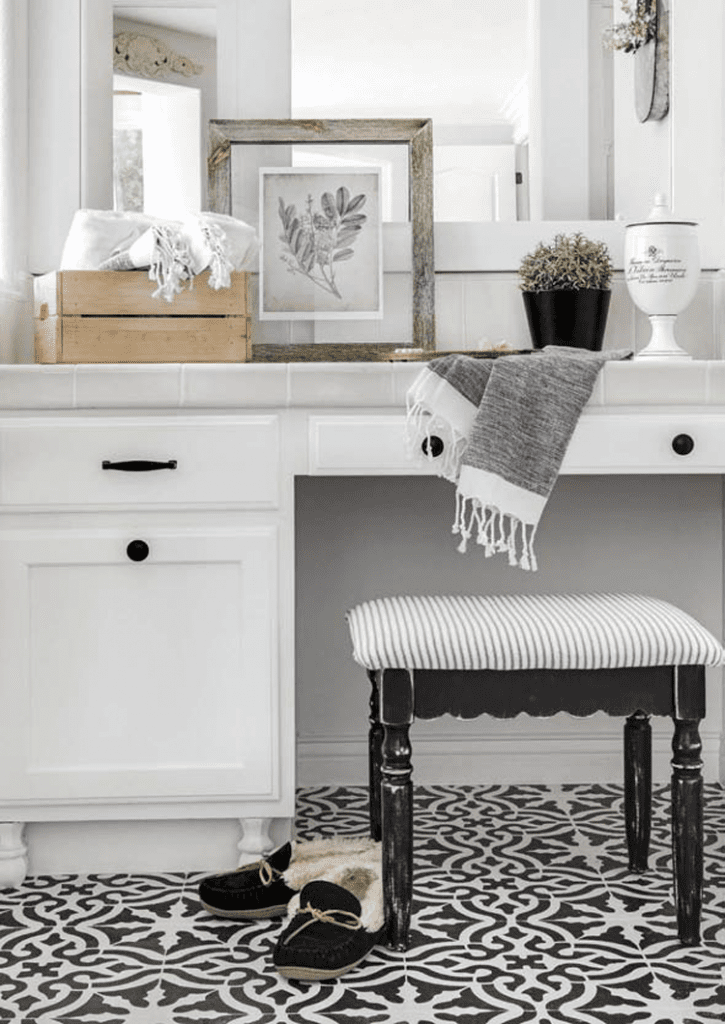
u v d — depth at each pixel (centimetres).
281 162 232
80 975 157
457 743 246
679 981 154
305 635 245
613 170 239
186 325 197
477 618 166
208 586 188
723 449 188
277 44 236
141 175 233
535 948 165
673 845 166
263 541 187
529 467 180
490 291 238
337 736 246
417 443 185
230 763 189
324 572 244
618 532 246
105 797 188
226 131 231
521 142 239
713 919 175
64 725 188
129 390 186
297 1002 149
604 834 214
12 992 152
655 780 247
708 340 239
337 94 240
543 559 246
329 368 186
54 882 191
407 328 231
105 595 188
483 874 194
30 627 187
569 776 247
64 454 186
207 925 174
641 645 159
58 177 230
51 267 231
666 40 237
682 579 247
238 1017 145
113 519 187
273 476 187
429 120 231
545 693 161
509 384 182
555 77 238
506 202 238
